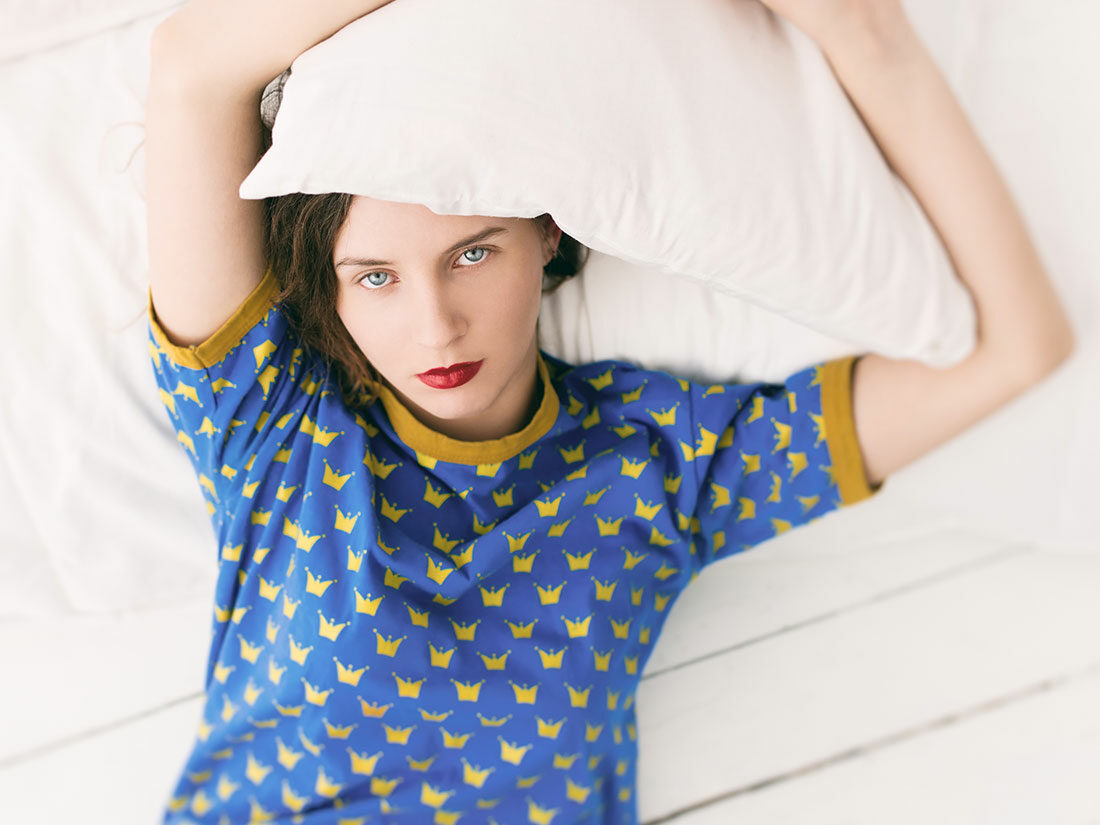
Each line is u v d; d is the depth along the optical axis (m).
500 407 0.77
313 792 0.85
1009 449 0.91
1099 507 0.92
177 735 1.02
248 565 0.79
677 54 0.59
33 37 0.82
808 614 1.05
